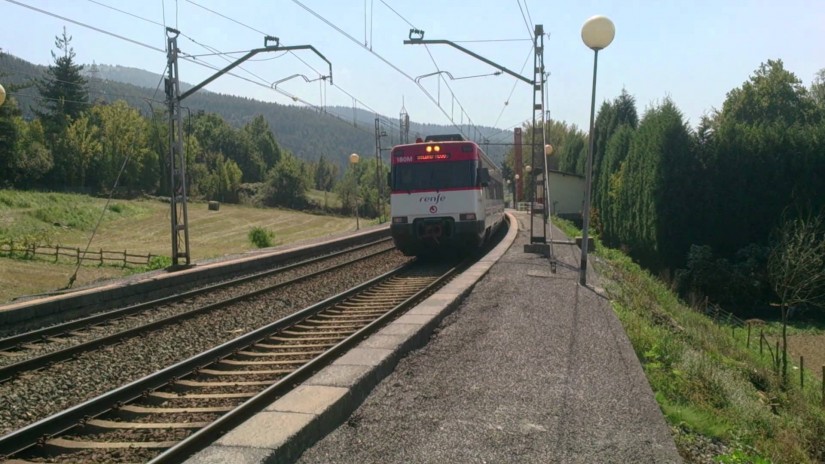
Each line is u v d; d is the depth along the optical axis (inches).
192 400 268.2
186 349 374.9
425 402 257.0
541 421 238.7
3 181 2640.3
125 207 2760.8
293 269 794.8
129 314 493.4
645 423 240.1
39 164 2780.5
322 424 218.2
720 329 705.0
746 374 473.4
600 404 259.1
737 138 1125.7
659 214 1164.5
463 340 362.3
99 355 358.3
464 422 235.6
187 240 744.3
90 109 3511.3
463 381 285.9
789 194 1080.8
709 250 1039.0
